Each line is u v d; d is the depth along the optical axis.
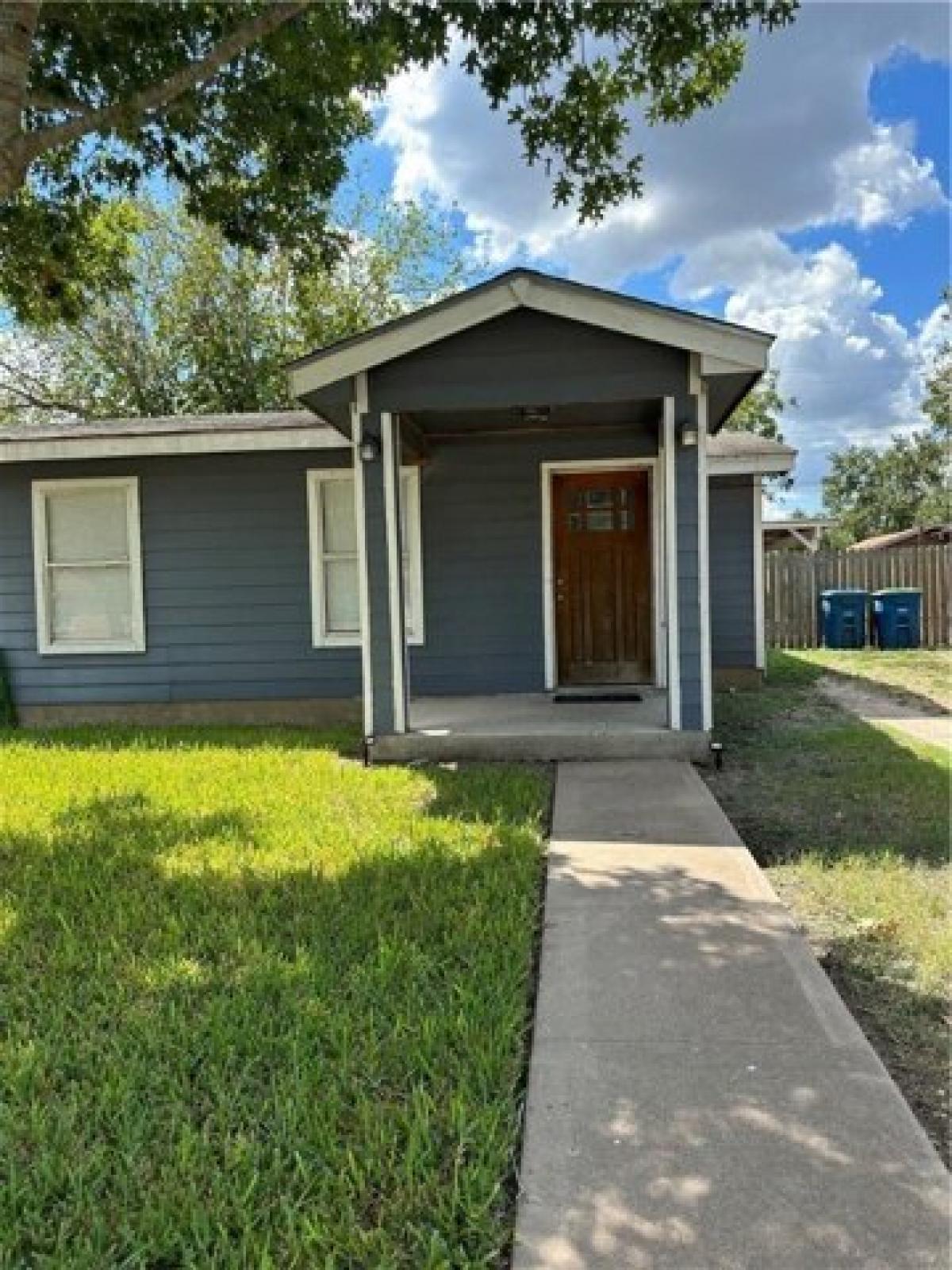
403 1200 1.92
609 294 6.21
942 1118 2.28
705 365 6.27
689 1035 2.64
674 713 6.69
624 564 9.27
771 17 6.12
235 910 3.66
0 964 3.20
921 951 3.30
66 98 6.61
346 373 6.54
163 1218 1.87
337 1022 2.67
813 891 3.95
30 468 9.30
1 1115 2.27
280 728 8.88
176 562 9.27
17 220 7.78
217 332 21.38
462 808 5.31
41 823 5.09
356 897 3.77
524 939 3.32
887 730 7.84
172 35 6.54
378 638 6.92
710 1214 1.87
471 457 9.09
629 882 4.01
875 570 16.08
